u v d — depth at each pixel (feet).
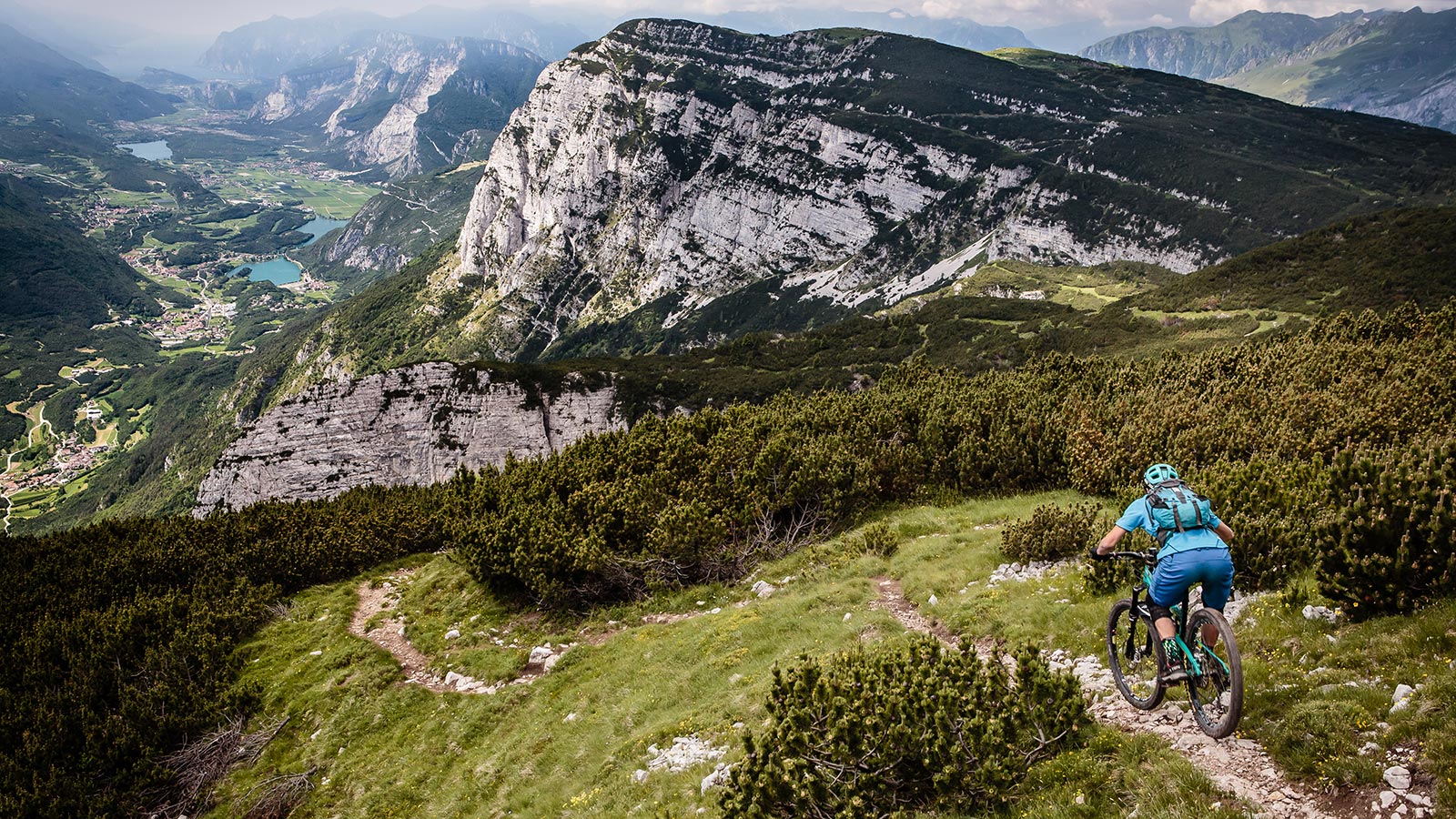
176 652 85.97
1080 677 34.19
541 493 93.50
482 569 85.15
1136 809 23.45
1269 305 374.43
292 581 109.91
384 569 111.96
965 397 100.89
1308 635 29.76
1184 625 26.58
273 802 63.62
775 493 81.05
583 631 73.61
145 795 69.82
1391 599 28.27
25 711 79.05
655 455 93.61
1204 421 71.05
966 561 57.62
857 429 93.09
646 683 56.80
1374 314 95.09
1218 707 25.55
